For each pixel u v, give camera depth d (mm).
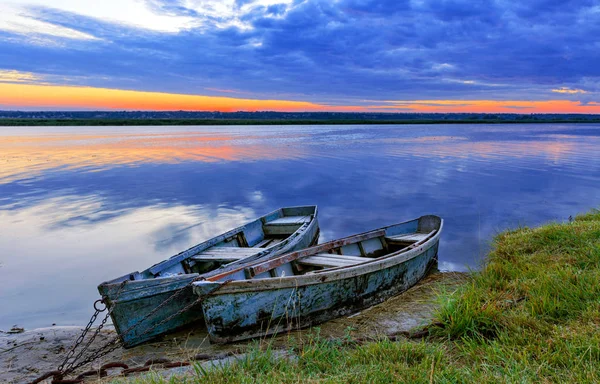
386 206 15953
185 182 20609
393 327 6031
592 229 7875
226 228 12695
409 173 23797
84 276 8883
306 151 36812
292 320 6102
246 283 5602
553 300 4902
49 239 11328
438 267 9500
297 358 4398
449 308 5066
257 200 16859
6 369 5285
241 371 3980
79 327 6680
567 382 3404
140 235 11820
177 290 6215
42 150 35938
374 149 38844
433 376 3682
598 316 4445
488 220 13727
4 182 19922
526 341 4242
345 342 5012
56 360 5559
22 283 8461
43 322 6871
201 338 6074
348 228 13203
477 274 6797
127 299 5730
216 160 29625
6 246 10695
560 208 15180
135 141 49781
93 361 5453
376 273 7137
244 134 72250
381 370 3893
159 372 4434
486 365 3793
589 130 93750
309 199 17141
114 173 23109
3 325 6727
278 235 11078
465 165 26953
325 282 6332
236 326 5645
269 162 28703
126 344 5758
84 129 98688
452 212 14898
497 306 5062
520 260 6992
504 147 40750
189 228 12641
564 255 6938
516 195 17484
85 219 13422
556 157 31250
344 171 24609
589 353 3727
